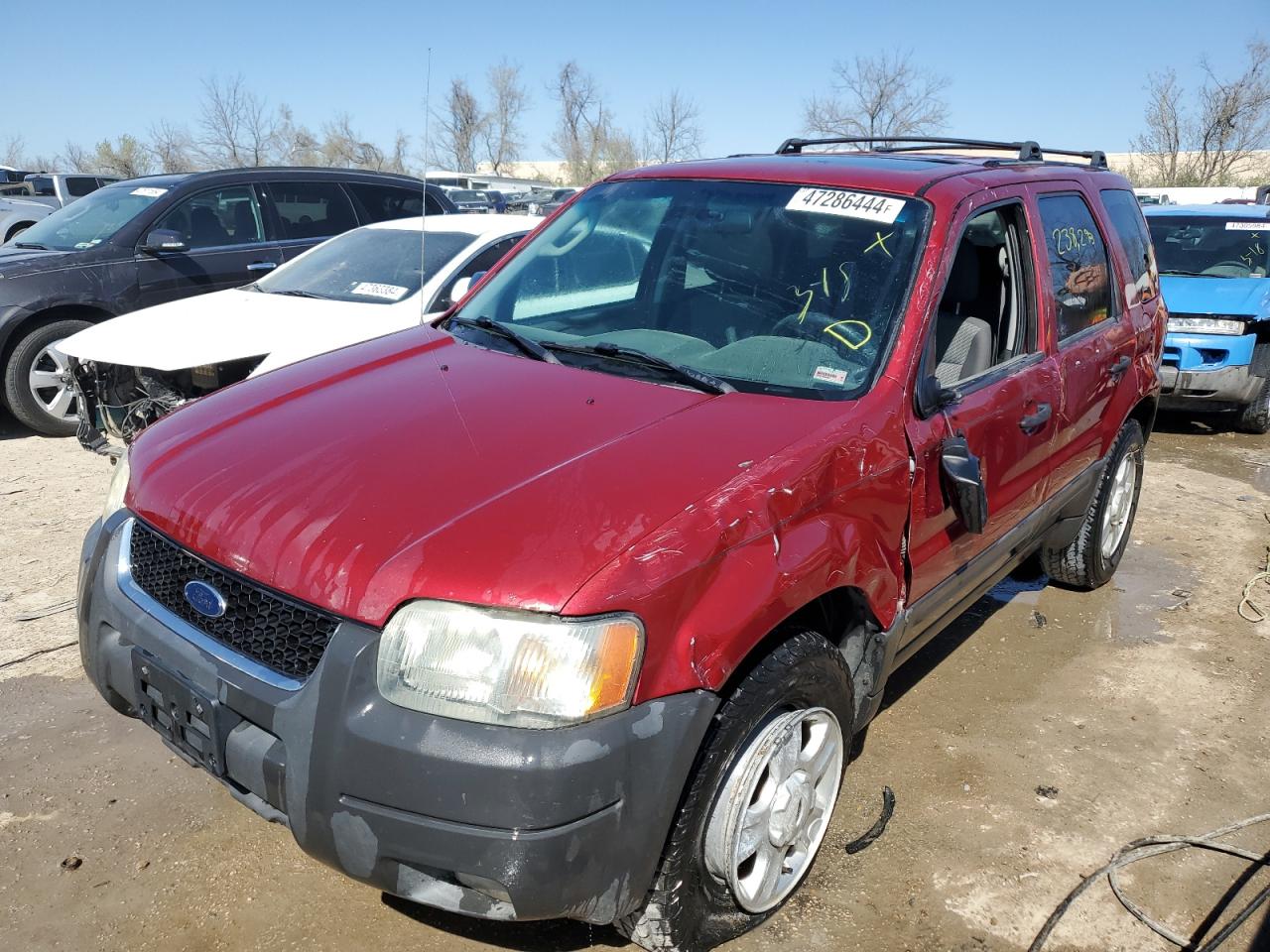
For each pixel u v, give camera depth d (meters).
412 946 2.52
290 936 2.54
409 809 1.96
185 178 7.76
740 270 3.17
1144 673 4.11
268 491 2.31
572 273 3.50
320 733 2.02
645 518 2.13
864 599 2.65
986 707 3.79
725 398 2.69
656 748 2.03
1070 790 3.28
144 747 3.30
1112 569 4.87
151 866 2.76
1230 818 3.16
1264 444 8.18
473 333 3.33
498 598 1.96
